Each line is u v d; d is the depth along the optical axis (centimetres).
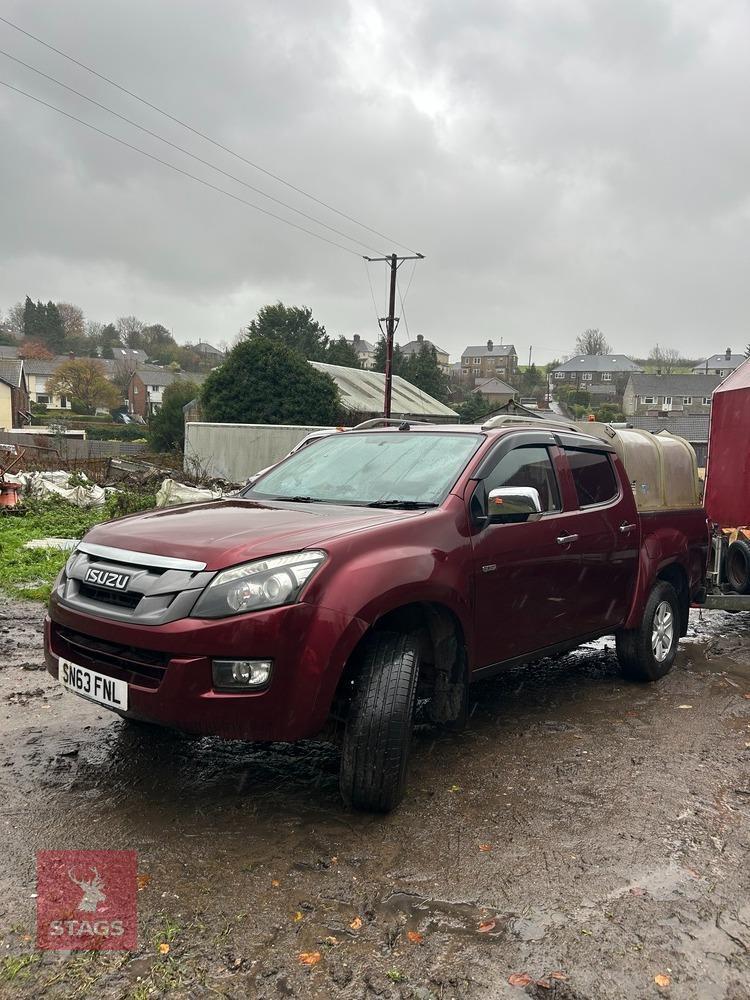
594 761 428
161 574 336
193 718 318
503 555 420
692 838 346
